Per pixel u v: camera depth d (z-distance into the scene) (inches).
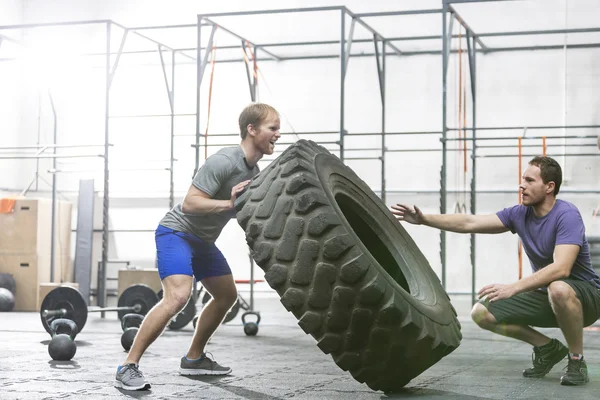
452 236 396.5
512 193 390.0
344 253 110.0
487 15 392.2
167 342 223.5
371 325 112.1
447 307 137.6
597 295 139.6
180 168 443.5
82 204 380.2
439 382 138.8
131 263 446.3
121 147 450.9
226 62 435.2
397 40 395.2
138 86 450.6
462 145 397.4
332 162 131.1
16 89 462.3
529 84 388.8
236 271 430.0
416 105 405.4
